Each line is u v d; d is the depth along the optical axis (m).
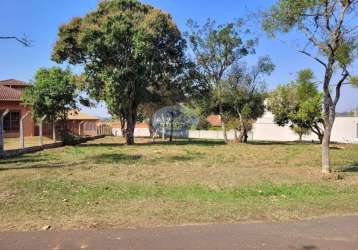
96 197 11.17
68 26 35.97
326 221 8.69
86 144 37.88
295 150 32.06
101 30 34.16
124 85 35.25
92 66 35.84
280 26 16.28
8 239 7.07
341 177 15.78
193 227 7.99
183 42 39.84
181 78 42.09
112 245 6.81
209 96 43.44
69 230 7.65
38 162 20.48
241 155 26.53
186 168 18.36
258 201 10.93
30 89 33.94
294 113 44.59
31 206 9.87
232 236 7.41
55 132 37.38
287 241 7.19
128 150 29.66
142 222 8.34
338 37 15.83
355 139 51.97
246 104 43.19
